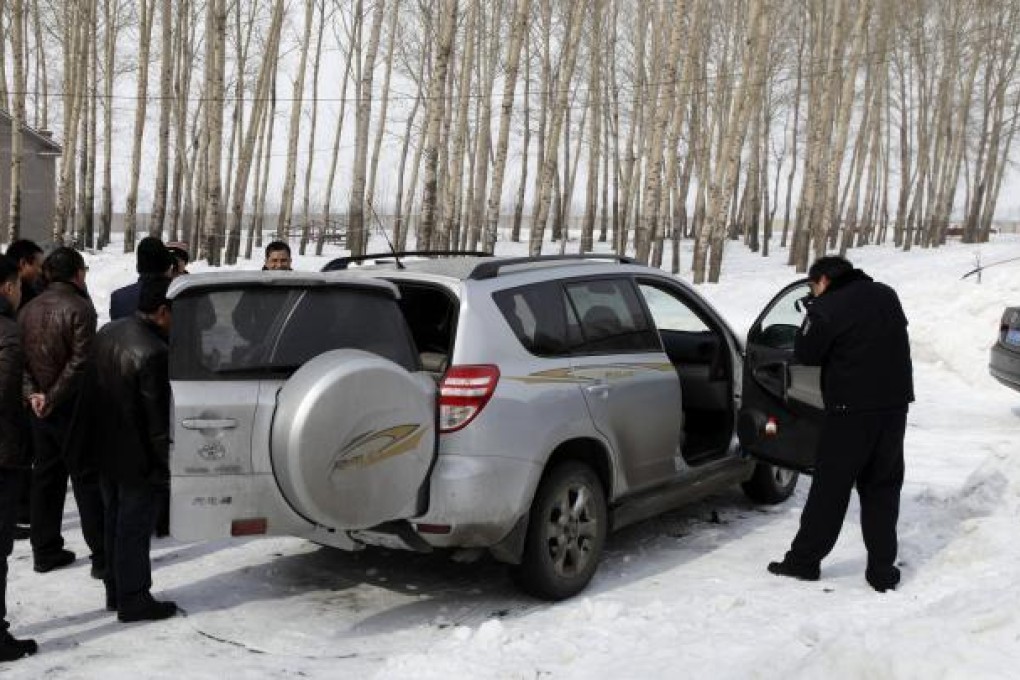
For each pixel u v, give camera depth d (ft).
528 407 15.74
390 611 16.21
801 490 24.61
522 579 16.21
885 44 138.10
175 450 13.10
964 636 10.64
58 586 17.51
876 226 190.39
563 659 13.56
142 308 14.84
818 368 18.48
